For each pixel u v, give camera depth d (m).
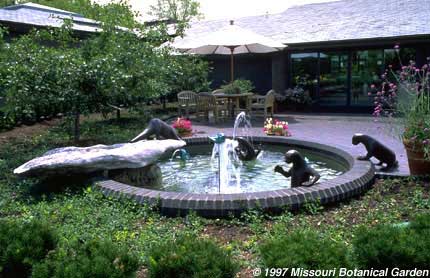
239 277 2.81
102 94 8.20
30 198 4.79
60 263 2.45
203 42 11.51
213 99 11.94
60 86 7.88
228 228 3.86
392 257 2.41
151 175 6.09
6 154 7.28
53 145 8.13
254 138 8.66
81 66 7.73
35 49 8.18
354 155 6.91
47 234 2.96
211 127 11.13
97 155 5.38
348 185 4.68
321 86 15.45
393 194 4.75
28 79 7.67
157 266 2.44
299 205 4.23
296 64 15.86
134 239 3.49
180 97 12.48
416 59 13.48
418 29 12.78
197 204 4.15
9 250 2.67
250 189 5.56
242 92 12.62
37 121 11.25
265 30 16.58
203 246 2.62
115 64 8.23
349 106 14.91
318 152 7.60
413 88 5.60
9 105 8.06
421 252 2.39
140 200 4.36
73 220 3.92
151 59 9.39
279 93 15.89
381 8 15.95
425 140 5.08
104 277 2.35
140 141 6.52
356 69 14.65
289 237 2.65
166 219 4.10
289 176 5.16
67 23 9.22
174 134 7.35
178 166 7.03
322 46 14.38
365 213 4.14
